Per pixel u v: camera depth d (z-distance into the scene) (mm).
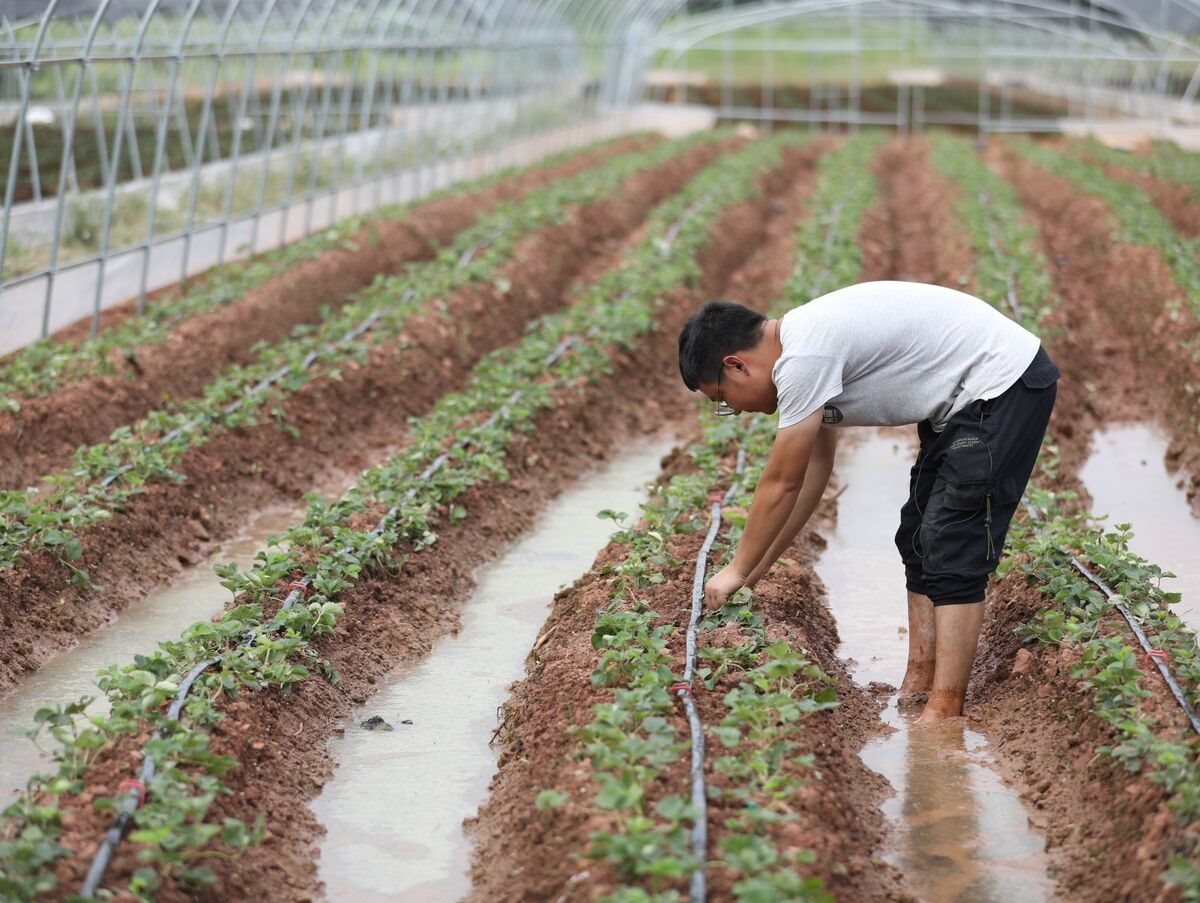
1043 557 7031
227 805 5141
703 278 17219
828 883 4453
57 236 12500
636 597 6836
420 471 9109
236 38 18969
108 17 16234
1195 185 21891
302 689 6336
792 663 5539
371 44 19781
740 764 4938
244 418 10031
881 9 37250
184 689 5699
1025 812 5477
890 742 6074
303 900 4891
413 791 5766
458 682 6910
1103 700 5586
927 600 6430
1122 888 4609
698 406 12375
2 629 7043
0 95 14711
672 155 28719
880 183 27469
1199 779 4660
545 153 31844
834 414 5602
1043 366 5535
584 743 5238
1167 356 12531
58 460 9812
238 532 9203
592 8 32719
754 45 38938
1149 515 9320
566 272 17609
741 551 5742
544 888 4512
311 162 20281
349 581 7348
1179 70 35031
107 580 7906
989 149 34562
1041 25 36031
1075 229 20547
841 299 5465
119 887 4359
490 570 8570
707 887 4227
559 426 10836
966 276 15570
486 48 25344
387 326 12727
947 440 5609
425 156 24000
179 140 17547
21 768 5879
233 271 15172
